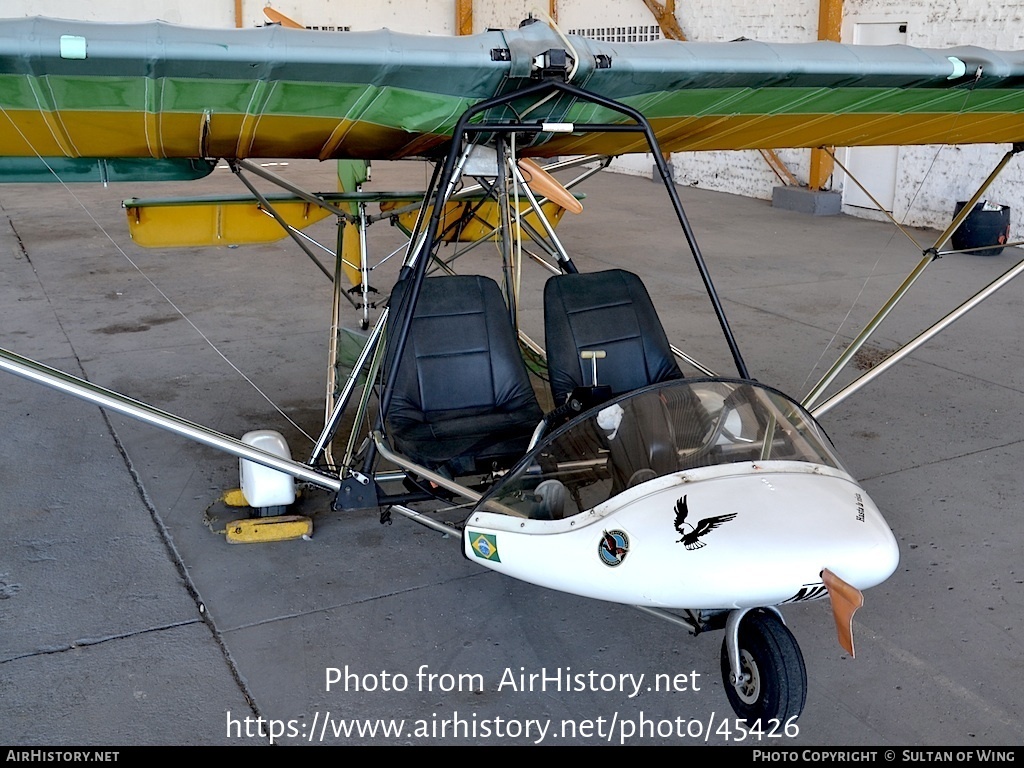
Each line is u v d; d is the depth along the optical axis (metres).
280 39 2.25
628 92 2.77
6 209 10.67
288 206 5.09
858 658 2.70
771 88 2.86
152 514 3.58
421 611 2.96
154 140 2.92
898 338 5.85
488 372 3.49
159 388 4.93
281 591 3.07
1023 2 8.12
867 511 2.31
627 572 2.21
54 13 14.72
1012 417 4.55
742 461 2.41
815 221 10.17
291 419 4.54
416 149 3.29
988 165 8.70
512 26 15.86
